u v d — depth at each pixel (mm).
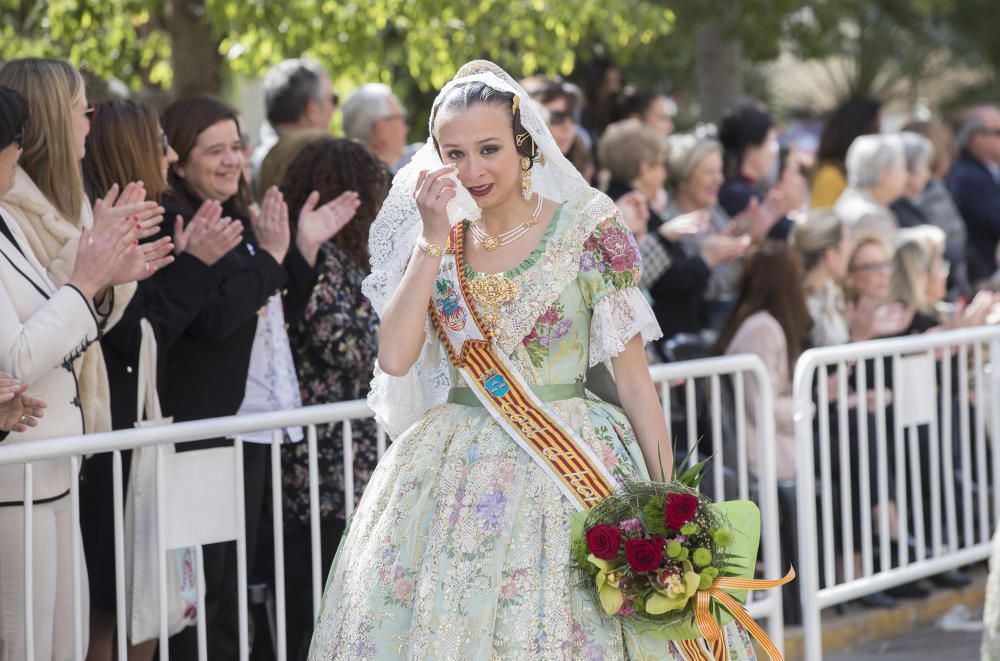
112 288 7703
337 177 9617
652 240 12023
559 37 15953
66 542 7289
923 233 13242
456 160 6422
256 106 20250
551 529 6383
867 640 11320
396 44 17938
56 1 15828
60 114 7613
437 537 6406
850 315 12391
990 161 17016
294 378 8953
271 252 8586
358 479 8914
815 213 12211
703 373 9367
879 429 10328
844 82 44969
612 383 6926
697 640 6441
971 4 40375
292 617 9156
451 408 6762
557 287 6527
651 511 6246
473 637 6207
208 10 14477
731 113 15070
